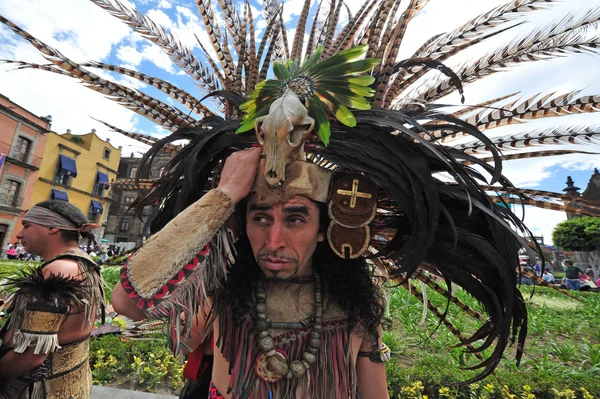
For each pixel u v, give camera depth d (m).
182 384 2.82
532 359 3.61
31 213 1.45
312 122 0.80
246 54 1.17
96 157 28.31
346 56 0.88
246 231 0.95
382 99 0.98
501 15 1.01
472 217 0.85
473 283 0.96
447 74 0.89
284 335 0.88
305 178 0.82
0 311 1.28
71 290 1.20
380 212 1.05
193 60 1.24
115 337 3.34
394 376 2.79
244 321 0.90
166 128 1.17
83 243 24.86
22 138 22.22
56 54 0.93
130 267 0.74
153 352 3.12
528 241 0.85
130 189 1.22
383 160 0.81
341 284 0.96
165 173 1.02
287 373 0.83
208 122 1.05
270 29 1.14
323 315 0.93
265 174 0.80
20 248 18.45
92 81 1.01
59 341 1.32
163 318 0.74
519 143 0.98
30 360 1.11
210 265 0.82
